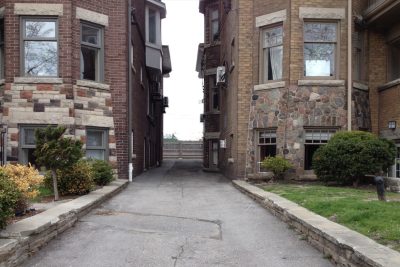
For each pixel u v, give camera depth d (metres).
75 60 14.48
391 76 15.91
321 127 15.01
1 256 5.18
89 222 8.66
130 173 16.09
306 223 7.18
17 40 14.04
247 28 16.17
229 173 18.31
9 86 13.96
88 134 15.05
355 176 12.34
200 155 43.28
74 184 10.73
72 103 14.20
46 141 9.80
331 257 6.02
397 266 4.46
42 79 14.02
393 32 15.45
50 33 14.30
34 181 8.00
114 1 15.70
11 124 13.87
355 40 15.55
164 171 24.19
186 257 6.41
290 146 14.86
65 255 6.37
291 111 14.93
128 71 16.25
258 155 15.91
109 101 15.48
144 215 9.65
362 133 13.08
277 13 15.42
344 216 7.25
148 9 23.91
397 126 14.51
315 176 14.65
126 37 16.03
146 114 23.97
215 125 24.95
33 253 6.29
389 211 7.24
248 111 16.09
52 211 7.94
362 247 5.23
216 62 25.16
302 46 15.09
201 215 9.76
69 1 14.20
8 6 14.03
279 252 6.61
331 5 15.15
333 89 15.04
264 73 15.96
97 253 6.52
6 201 5.71
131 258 6.31
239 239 7.51
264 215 9.66
